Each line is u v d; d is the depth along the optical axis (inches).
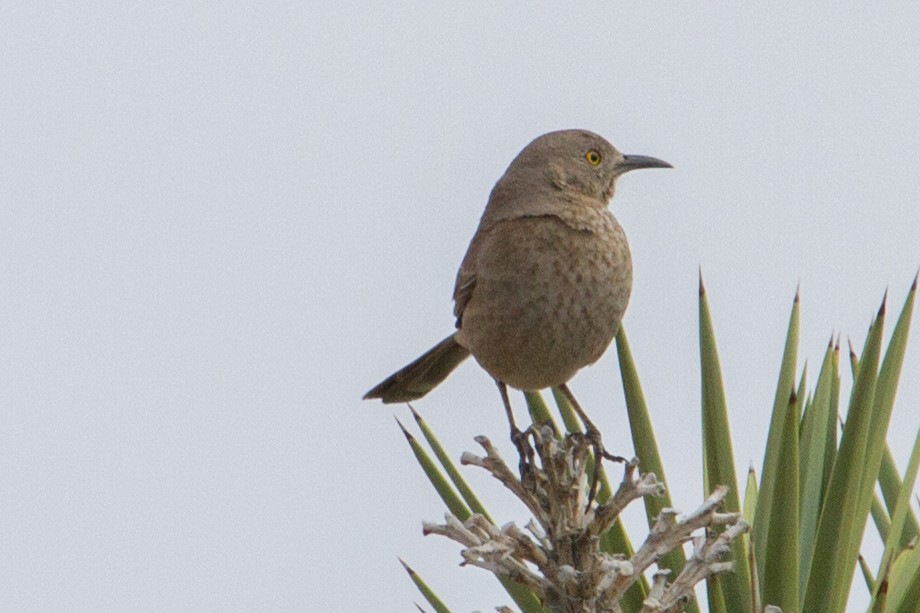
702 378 310.3
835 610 289.1
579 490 249.4
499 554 236.4
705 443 310.5
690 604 301.4
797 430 285.1
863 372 285.7
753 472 336.5
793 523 286.8
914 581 279.6
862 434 286.0
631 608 304.3
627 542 307.6
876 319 284.2
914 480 309.7
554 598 241.9
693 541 242.7
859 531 300.8
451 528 236.4
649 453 315.6
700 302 311.7
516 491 251.8
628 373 317.7
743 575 297.4
